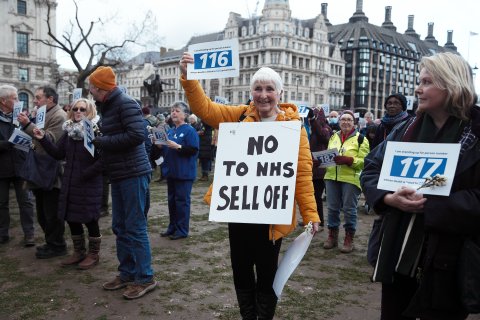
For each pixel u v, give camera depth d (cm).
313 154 565
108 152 389
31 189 499
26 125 479
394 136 233
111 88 385
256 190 257
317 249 586
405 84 10019
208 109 293
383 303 229
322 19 8262
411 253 210
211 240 608
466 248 192
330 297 414
